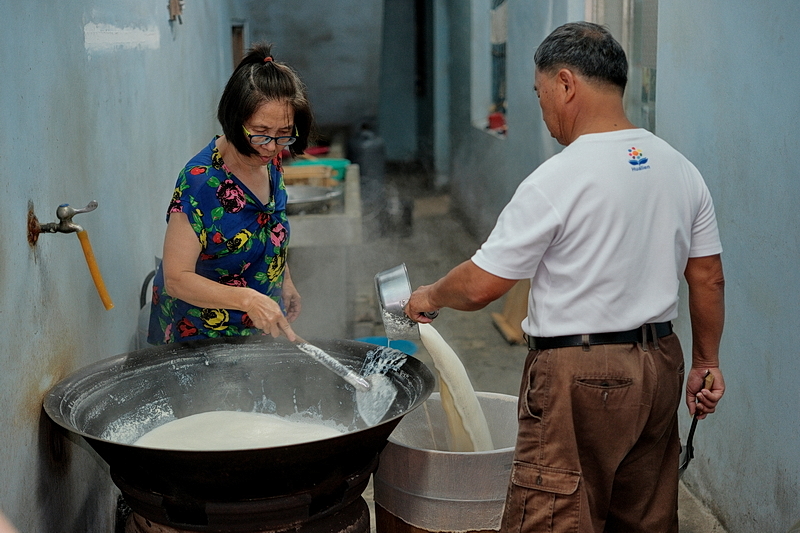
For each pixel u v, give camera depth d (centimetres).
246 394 225
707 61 276
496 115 712
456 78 870
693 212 183
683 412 313
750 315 252
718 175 271
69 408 183
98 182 243
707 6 274
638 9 382
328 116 920
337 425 221
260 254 224
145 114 325
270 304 201
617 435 177
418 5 1069
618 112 180
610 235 171
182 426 209
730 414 270
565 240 173
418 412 246
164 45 379
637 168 174
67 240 209
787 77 224
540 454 180
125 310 275
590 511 183
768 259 238
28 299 178
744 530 261
